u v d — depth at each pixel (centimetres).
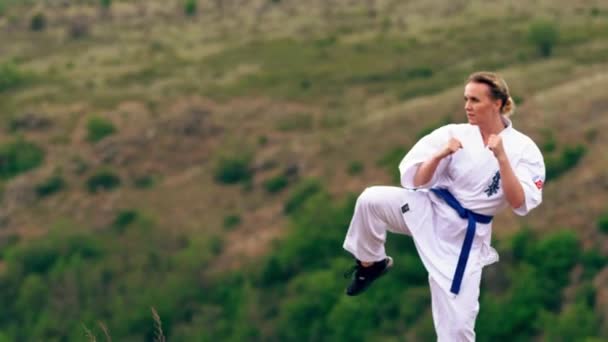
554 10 10069
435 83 8638
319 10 11338
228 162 7831
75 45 11256
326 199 6900
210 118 8625
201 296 6259
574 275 5372
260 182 7562
